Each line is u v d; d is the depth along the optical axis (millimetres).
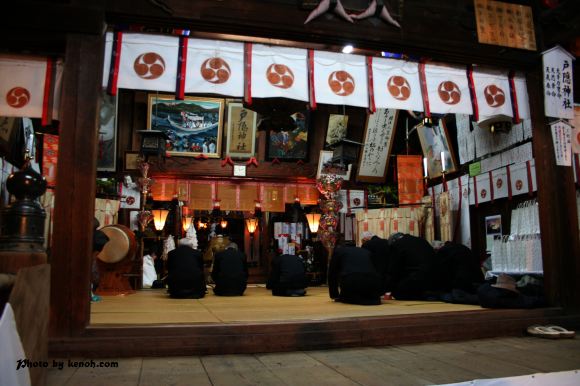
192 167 12352
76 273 3943
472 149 9625
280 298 8391
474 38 5508
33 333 2369
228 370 3377
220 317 5023
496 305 5414
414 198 11477
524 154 8109
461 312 5051
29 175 3021
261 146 12898
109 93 4531
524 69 5922
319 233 11586
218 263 9523
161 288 11625
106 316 5148
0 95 4312
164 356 3879
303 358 3836
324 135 12852
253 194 12906
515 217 8266
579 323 5348
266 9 4766
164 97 11672
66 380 3043
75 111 4168
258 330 4152
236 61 4938
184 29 4688
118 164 11945
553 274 5598
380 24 5141
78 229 4016
